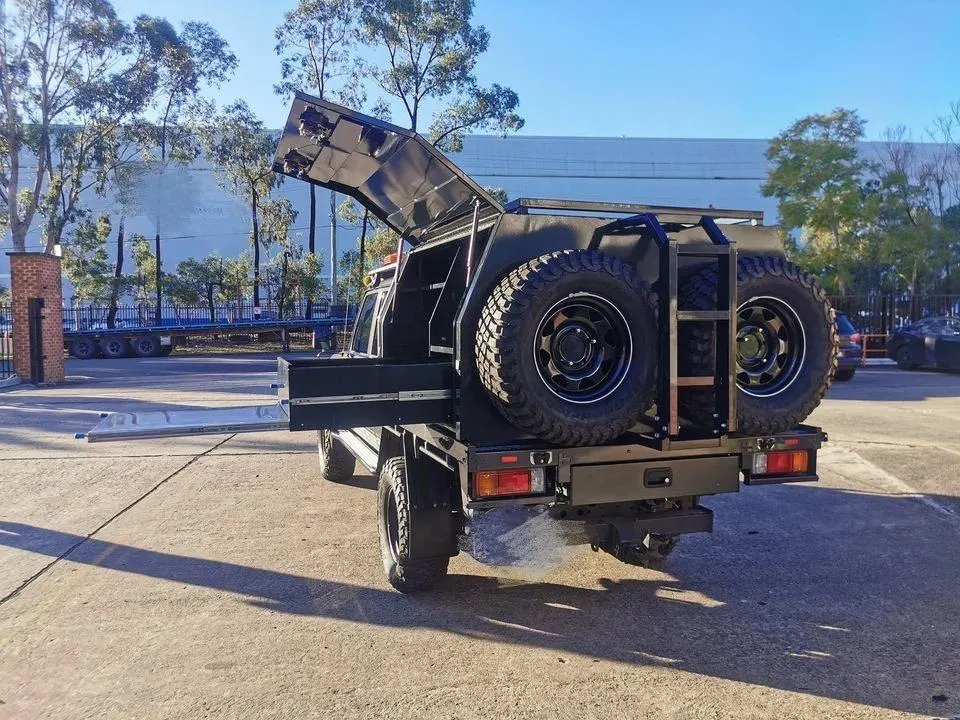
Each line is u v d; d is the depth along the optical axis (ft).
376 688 10.75
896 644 12.14
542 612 13.62
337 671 11.28
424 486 13.78
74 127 123.65
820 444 12.98
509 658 11.71
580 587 14.90
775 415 12.40
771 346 12.96
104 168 129.49
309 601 14.15
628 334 11.68
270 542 17.85
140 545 17.62
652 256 13.12
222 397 47.06
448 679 11.02
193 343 125.80
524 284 11.01
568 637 12.52
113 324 120.88
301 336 128.57
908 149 104.58
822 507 20.94
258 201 135.74
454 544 13.87
